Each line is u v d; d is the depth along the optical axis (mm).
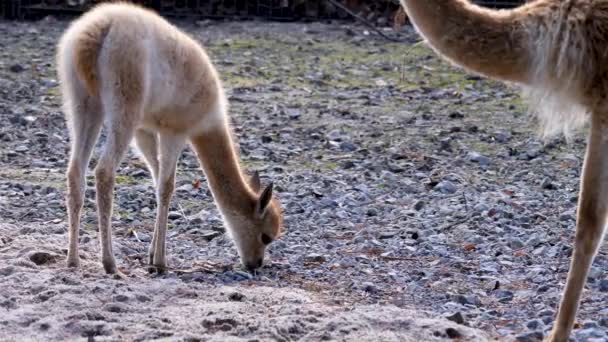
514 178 32250
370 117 40688
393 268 22812
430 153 35312
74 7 61594
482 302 20391
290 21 62594
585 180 16828
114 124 21141
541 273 22406
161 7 61938
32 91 43094
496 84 47500
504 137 37438
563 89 17031
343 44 56094
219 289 19984
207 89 23125
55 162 32781
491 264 23156
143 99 21547
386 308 18719
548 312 19578
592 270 22375
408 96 44844
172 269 22312
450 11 17234
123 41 21062
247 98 43312
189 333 16906
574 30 16797
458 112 41500
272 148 35375
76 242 21438
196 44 23344
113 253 22156
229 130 24156
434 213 27938
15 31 57375
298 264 23234
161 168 22797
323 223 26844
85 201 28062
